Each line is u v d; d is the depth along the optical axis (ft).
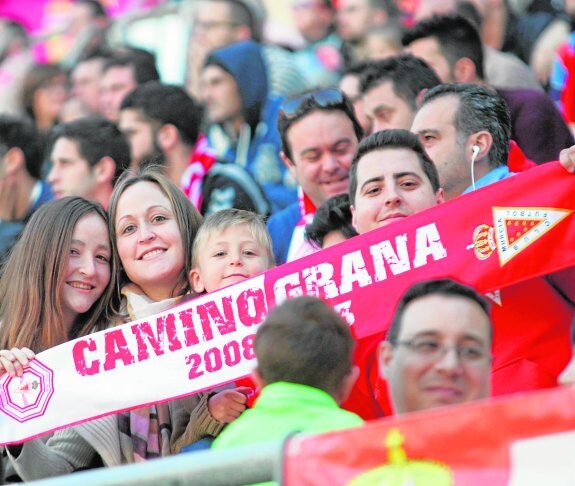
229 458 16.16
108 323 27.35
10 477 27.76
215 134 40.93
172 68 46.55
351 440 15.70
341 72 43.14
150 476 16.43
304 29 43.65
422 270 24.21
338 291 24.66
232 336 25.21
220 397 25.45
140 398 25.49
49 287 26.89
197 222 27.73
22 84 47.83
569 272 24.09
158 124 39.14
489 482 15.11
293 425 18.35
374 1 43.04
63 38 48.98
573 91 38.34
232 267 26.40
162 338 25.58
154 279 27.14
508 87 35.60
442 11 41.45
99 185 37.88
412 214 25.39
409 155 25.76
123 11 48.19
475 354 19.39
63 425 25.79
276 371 18.76
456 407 15.49
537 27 39.68
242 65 41.06
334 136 32.58
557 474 14.88
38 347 26.89
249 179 38.93
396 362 19.60
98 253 27.32
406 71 33.60
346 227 29.27
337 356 18.84
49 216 27.25
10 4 49.70
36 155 41.83
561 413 14.97
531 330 24.00
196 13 45.52
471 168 27.55
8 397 26.12
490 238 23.97
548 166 23.91
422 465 15.38
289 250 32.58
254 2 44.24
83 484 16.79
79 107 46.96
